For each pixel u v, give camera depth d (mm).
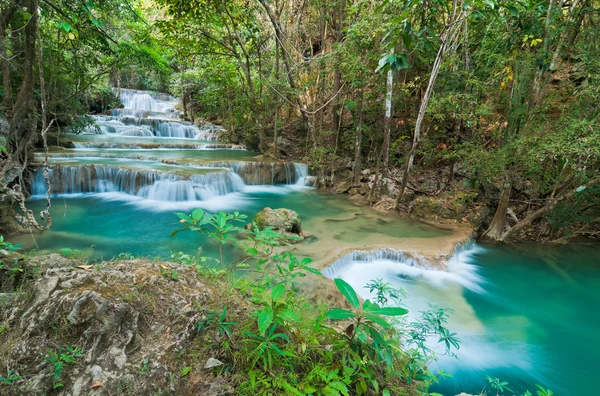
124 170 9273
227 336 1785
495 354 4047
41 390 1412
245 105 15281
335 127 12836
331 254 5750
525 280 6191
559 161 7758
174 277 2076
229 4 11617
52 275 1827
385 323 1497
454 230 7832
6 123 6203
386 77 9461
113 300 1681
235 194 10508
